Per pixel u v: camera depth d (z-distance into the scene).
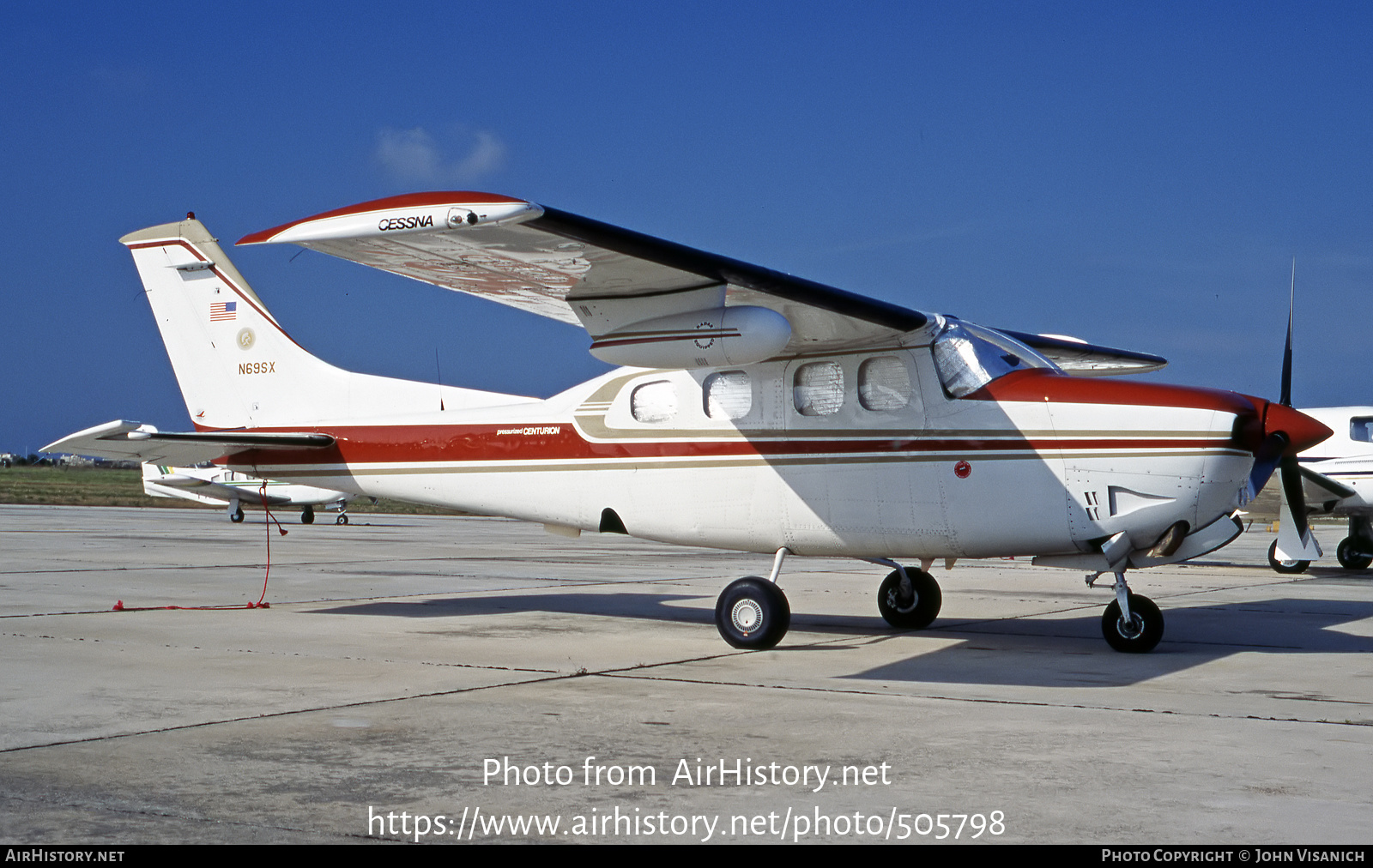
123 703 5.90
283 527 29.00
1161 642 8.57
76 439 9.70
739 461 8.64
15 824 3.79
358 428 10.27
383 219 6.44
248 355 10.75
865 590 13.00
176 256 10.97
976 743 5.06
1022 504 7.80
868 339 8.23
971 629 9.45
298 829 3.77
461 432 9.77
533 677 6.84
